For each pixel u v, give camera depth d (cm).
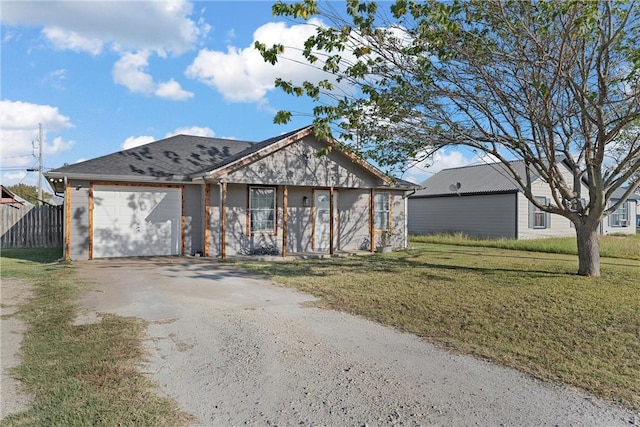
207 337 515
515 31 744
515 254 1504
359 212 1694
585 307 656
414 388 371
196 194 1403
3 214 1673
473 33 804
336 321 593
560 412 327
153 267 1109
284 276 973
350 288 825
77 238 1244
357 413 324
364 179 1545
